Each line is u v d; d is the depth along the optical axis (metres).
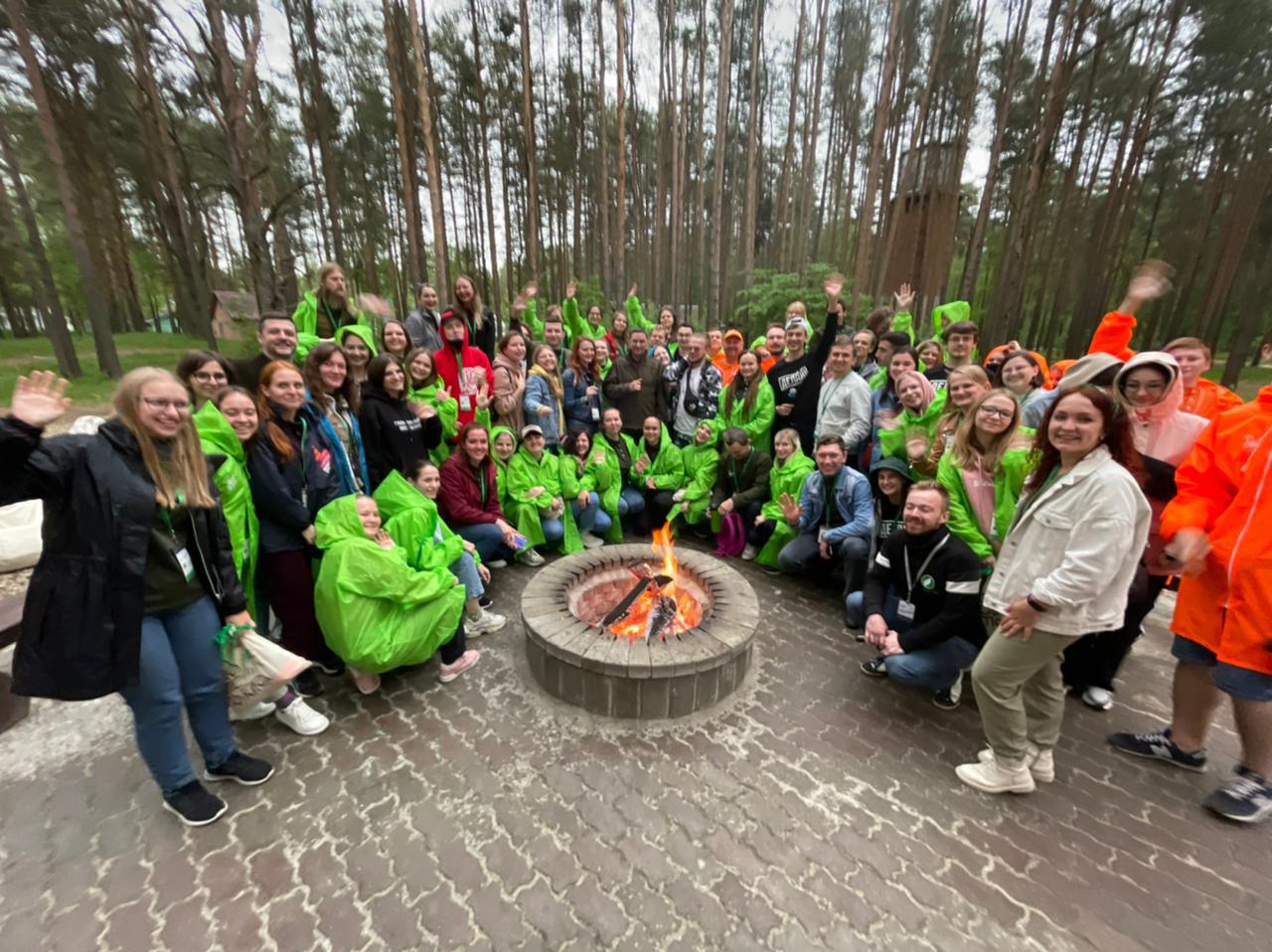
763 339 7.25
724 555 5.15
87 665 1.83
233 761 2.49
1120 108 13.32
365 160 17.17
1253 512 2.15
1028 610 2.12
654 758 2.68
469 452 4.18
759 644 3.71
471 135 18.33
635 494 5.48
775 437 4.60
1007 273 13.52
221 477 2.63
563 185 18.89
